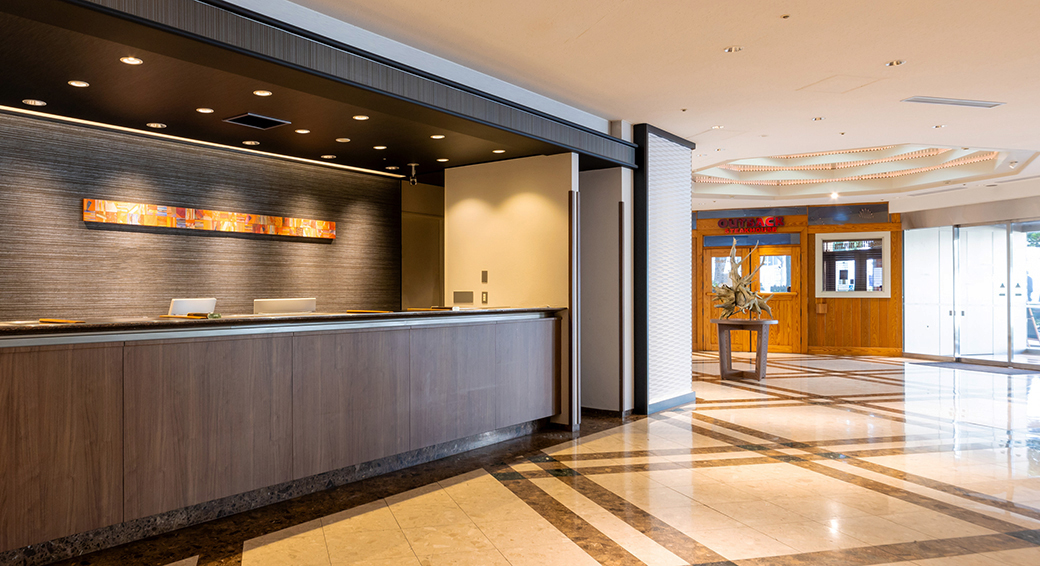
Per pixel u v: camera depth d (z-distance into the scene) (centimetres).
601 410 695
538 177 641
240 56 352
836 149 852
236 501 378
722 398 793
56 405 300
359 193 832
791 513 378
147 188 627
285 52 367
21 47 358
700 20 424
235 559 311
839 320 1318
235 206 700
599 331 696
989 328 1127
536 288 640
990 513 377
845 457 508
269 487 396
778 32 446
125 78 412
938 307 1216
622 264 681
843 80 552
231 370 368
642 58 496
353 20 419
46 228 559
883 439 569
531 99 579
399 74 436
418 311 511
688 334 767
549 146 590
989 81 557
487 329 546
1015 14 417
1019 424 631
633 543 332
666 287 727
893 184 1178
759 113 660
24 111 544
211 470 358
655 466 484
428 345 492
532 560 311
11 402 287
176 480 343
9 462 286
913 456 510
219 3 335
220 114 500
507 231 662
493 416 548
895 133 755
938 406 732
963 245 1174
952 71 530
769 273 1352
